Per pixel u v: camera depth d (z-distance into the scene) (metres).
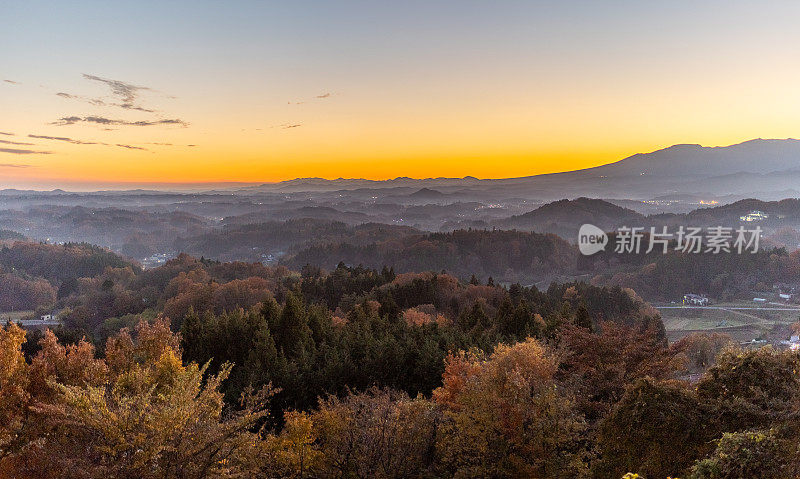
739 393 12.16
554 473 13.59
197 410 11.60
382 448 15.46
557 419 14.44
